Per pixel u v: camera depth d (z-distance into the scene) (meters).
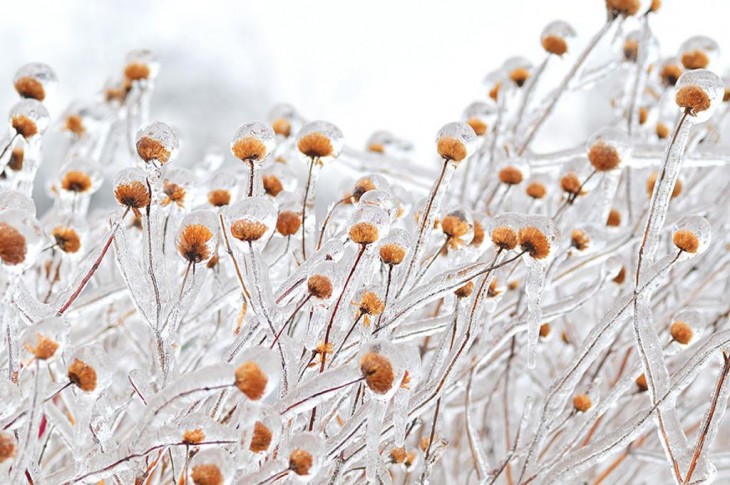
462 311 0.77
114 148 1.07
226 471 0.69
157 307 0.75
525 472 0.80
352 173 1.00
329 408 0.77
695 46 0.89
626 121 0.98
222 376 0.69
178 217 0.80
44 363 0.69
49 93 0.84
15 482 0.69
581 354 0.79
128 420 0.91
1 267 0.69
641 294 0.78
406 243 0.74
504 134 0.98
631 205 0.96
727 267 0.98
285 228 0.81
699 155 0.89
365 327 0.76
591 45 0.92
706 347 0.76
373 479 0.72
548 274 0.85
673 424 0.77
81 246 0.83
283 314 0.75
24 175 0.81
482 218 0.80
